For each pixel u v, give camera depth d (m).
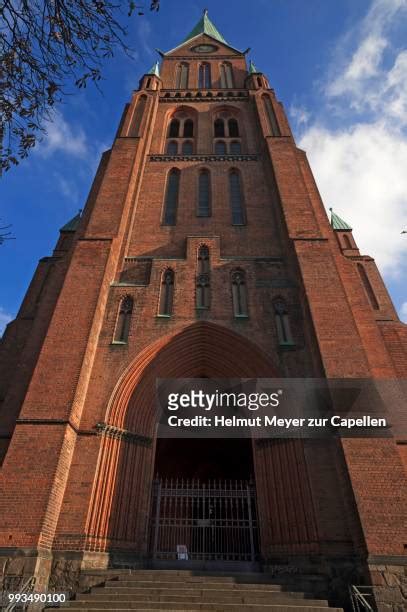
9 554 10.60
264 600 10.26
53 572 11.25
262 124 26.75
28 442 12.52
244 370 16.42
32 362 16.42
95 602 9.90
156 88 31.64
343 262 19.47
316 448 13.46
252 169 25.09
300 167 24.39
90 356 15.41
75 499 12.45
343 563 11.41
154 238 21.31
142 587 10.87
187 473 24.39
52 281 19.00
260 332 16.72
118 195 21.19
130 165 23.08
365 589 10.59
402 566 10.38
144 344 16.34
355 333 15.02
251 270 18.86
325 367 14.16
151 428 15.45
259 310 17.41
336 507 12.34
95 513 12.54
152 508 15.16
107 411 14.44
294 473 13.56
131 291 18.09
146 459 14.73
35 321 17.66
